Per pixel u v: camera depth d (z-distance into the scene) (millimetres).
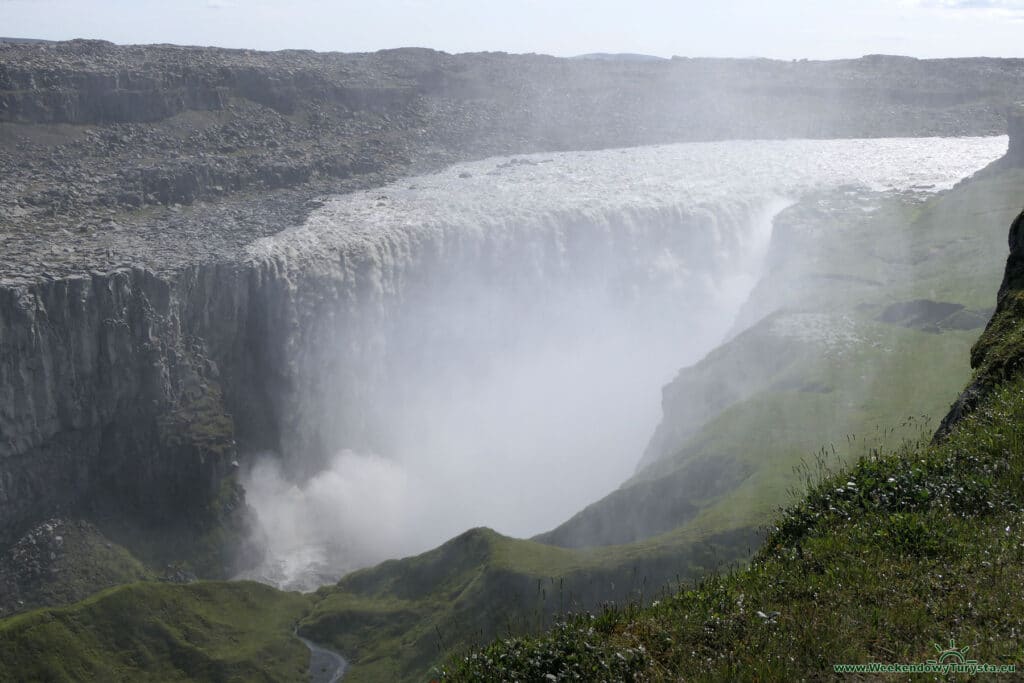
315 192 131000
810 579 19172
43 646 55688
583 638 18609
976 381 29406
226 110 154250
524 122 181375
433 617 54812
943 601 17453
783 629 17516
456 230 114000
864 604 17875
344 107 167750
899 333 68000
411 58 198750
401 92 175750
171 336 91875
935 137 186000
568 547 57969
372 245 106250
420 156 155750
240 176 130750
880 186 138375
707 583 21312
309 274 100375
